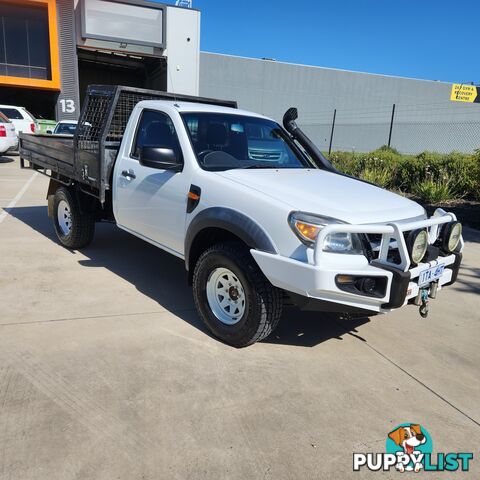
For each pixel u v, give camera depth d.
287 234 3.07
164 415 2.68
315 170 4.46
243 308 3.41
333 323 4.12
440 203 10.28
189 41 27.05
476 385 3.21
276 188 3.44
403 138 35.59
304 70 38.97
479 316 4.45
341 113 41.34
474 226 8.43
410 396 3.04
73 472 2.22
